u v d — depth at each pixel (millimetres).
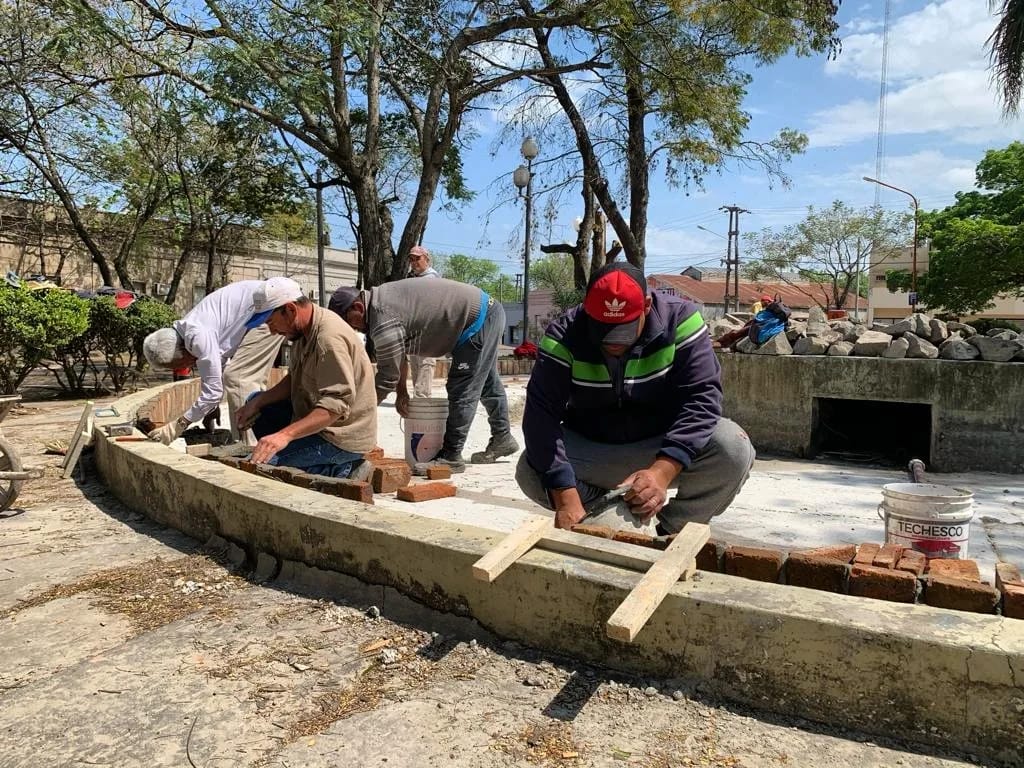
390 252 14359
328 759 1836
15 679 2270
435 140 14000
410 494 4711
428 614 2600
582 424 3031
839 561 2299
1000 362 6562
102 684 2229
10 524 3977
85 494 4676
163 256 28516
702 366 2754
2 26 12273
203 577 3111
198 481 3553
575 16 13039
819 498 5293
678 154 15000
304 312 3930
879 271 57969
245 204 22406
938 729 1813
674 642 2125
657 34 13750
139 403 6867
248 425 4531
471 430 8289
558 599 2307
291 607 2779
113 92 12117
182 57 11523
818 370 7195
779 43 13508
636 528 2752
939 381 6668
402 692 2156
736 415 7695
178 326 5219
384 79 15258
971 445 6582
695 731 1926
